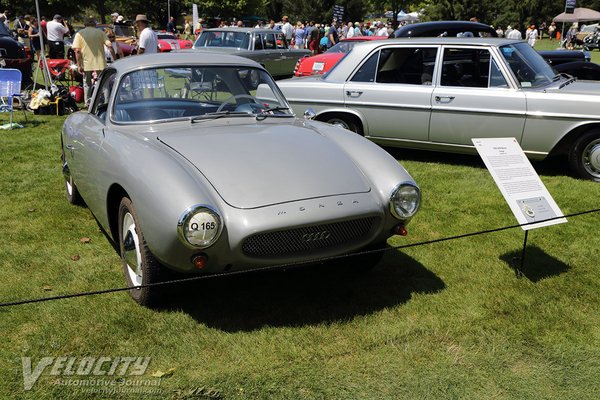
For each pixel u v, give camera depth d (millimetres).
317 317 3393
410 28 9875
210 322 3309
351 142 3834
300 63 13953
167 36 24969
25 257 4191
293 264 3098
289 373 2846
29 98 11062
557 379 2855
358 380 2811
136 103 4027
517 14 47844
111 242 4535
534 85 6355
